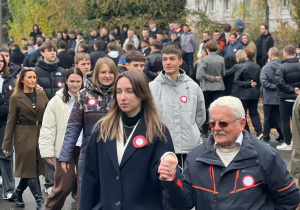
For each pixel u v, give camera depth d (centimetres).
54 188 723
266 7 2175
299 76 1212
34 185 833
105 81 659
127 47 1584
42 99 842
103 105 659
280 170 435
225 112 430
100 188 469
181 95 738
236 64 1413
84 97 664
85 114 660
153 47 1409
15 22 3628
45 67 990
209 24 2462
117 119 468
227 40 1695
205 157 441
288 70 1212
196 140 734
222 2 2773
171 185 416
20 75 836
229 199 430
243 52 1411
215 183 435
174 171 407
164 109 733
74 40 2414
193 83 746
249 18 2211
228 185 432
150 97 464
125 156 455
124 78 459
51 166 933
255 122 1369
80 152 667
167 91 739
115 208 455
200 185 440
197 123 753
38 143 827
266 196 441
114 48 1508
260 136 1298
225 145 437
